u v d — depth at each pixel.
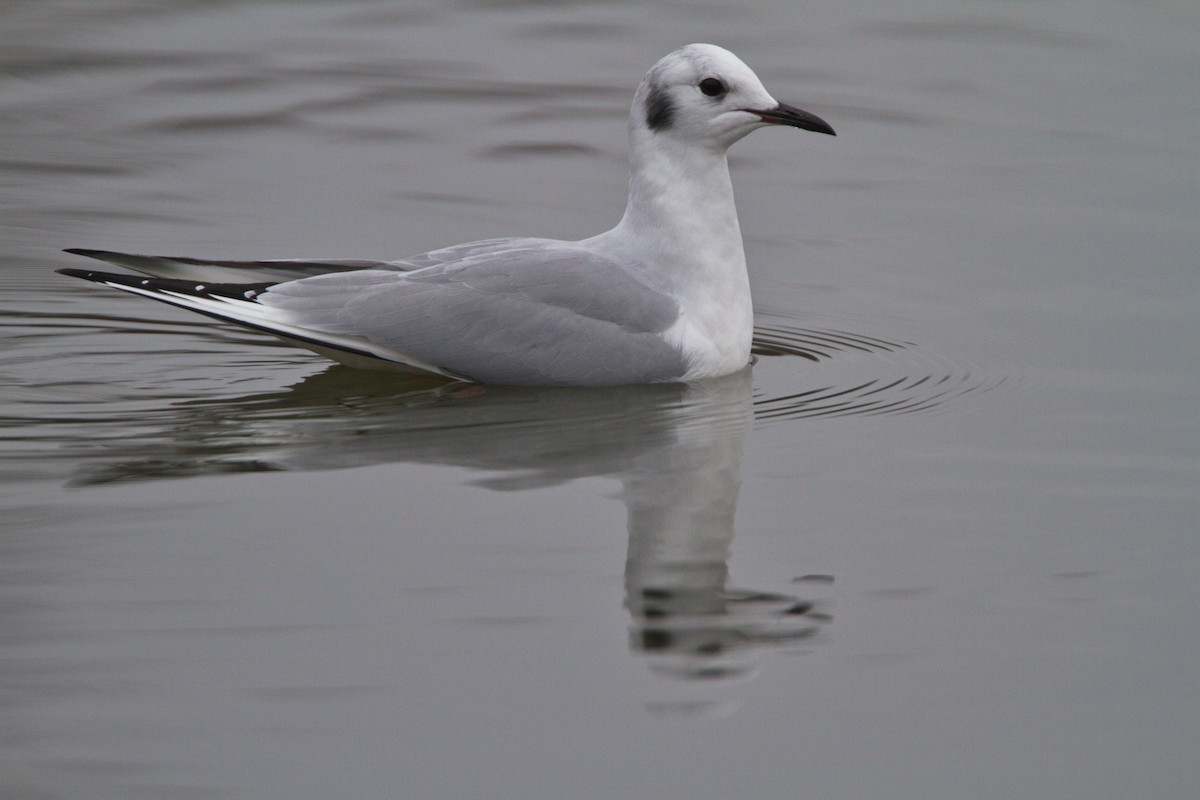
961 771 7.98
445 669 8.79
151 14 25.20
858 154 19.89
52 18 24.77
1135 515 10.87
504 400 12.87
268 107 21.25
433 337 12.86
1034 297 15.63
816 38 24.22
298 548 10.15
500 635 9.15
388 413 12.58
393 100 21.59
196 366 13.78
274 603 9.43
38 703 8.39
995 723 8.41
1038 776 7.95
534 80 22.47
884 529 10.62
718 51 13.22
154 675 8.66
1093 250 16.80
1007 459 11.85
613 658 8.93
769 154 20.12
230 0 26.11
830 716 8.45
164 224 17.41
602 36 24.44
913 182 18.97
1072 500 11.11
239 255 16.48
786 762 8.04
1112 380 13.54
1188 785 7.86
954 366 13.97
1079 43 23.83
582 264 13.16
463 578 9.77
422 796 7.69
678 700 8.55
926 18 25.20
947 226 17.64
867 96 21.70
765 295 15.94
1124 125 20.56
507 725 8.30
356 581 9.71
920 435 12.34
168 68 22.66
